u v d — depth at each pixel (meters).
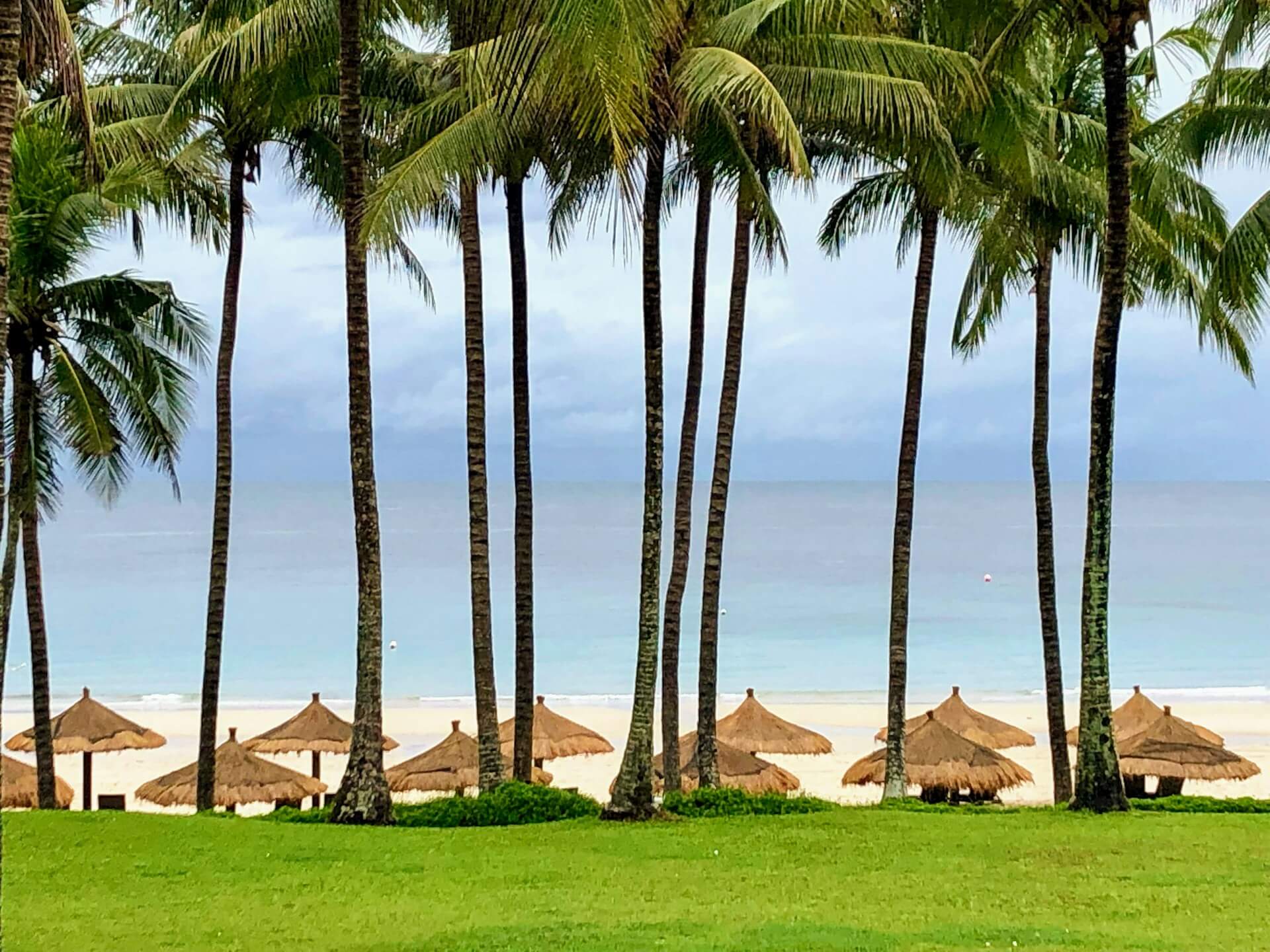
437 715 44.94
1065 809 18.05
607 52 11.62
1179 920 11.24
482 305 19.95
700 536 130.75
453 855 14.43
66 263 19.11
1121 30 16.25
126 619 73.25
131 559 110.69
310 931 11.09
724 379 21.00
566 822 16.80
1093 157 21.59
